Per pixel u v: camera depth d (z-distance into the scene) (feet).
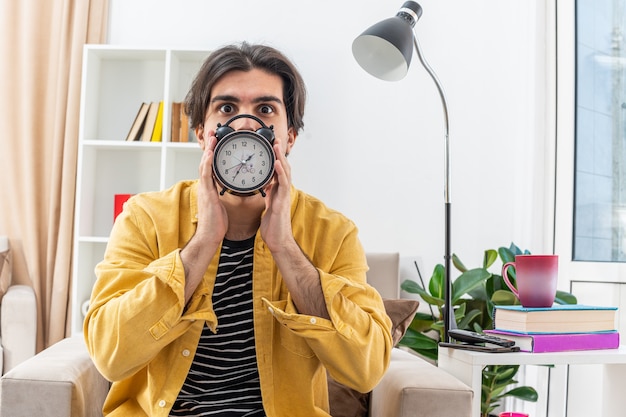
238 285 4.51
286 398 4.58
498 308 5.96
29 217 12.25
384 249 12.14
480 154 12.01
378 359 4.47
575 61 10.01
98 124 12.53
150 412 4.37
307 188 12.28
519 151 11.47
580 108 9.87
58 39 12.51
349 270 4.70
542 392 9.86
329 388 5.92
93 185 12.30
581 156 9.79
